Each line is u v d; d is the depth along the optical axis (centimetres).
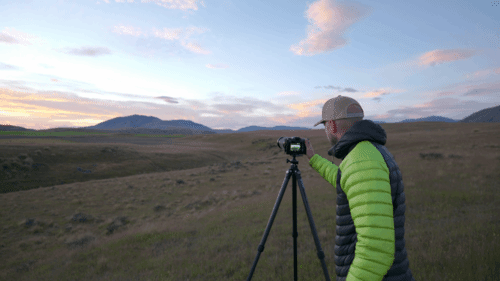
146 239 943
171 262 604
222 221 1071
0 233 1831
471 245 421
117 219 1919
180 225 1140
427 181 1230
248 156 8944
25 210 2427
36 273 828
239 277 446
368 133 124
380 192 108
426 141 4272
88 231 1747
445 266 366
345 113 134
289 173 241
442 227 576
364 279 100
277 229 746
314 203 1089
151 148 8594
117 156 6475
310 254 502
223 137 13838
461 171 1420
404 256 122
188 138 15012
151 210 2231
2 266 1148
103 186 3475
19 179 4412
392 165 121
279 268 459
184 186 3200
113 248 879
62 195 3016
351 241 132
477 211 707
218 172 4262
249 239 691
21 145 5859
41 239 1644
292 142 204
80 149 6362
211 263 546
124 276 573
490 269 337
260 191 2156
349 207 129
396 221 120
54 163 5338
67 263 823
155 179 3897
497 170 1340
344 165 125
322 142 7119
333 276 402
